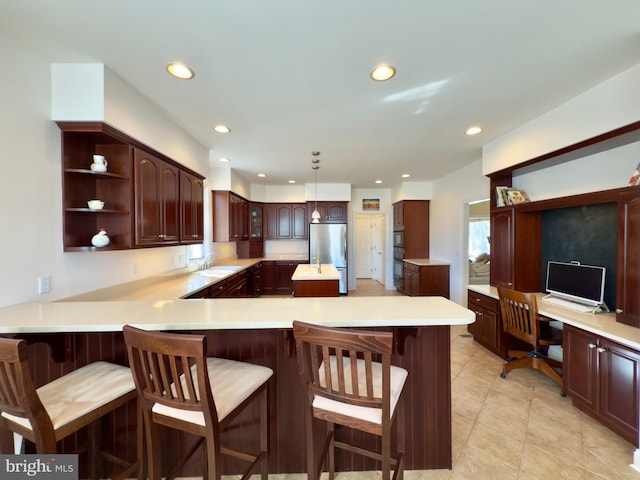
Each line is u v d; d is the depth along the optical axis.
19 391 0.97
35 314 1.43
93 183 2.10
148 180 2.30
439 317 1.34
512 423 1.97
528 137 2.72
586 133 2.14
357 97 2.22
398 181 5.81
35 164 1.73
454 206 4.91
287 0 1.28
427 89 2.11
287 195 6.37
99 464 1.49
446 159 4.10
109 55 1.70
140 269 2.85
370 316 1.37
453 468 1.58
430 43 1.60
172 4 1.30
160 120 2.44
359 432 1.59
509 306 2.70
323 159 4.10
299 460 1.57
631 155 2.13
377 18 1.40
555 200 2.58
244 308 1.52
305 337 1.08
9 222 1.60
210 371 1.35
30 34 1.51
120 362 1.52
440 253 5.46
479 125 2.79
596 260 2.50
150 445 1.15
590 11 1.36
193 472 1.55
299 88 2.08
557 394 2.34
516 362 2.62
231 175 4.70
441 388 1.58
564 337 2.19
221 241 4.67
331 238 5.96
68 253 1.96
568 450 1.71
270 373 1.38
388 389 1.01
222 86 2.05
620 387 1.75
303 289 3.53
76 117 1.80
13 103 1.61
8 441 1.13
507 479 1.52
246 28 1.47
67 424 1.08
